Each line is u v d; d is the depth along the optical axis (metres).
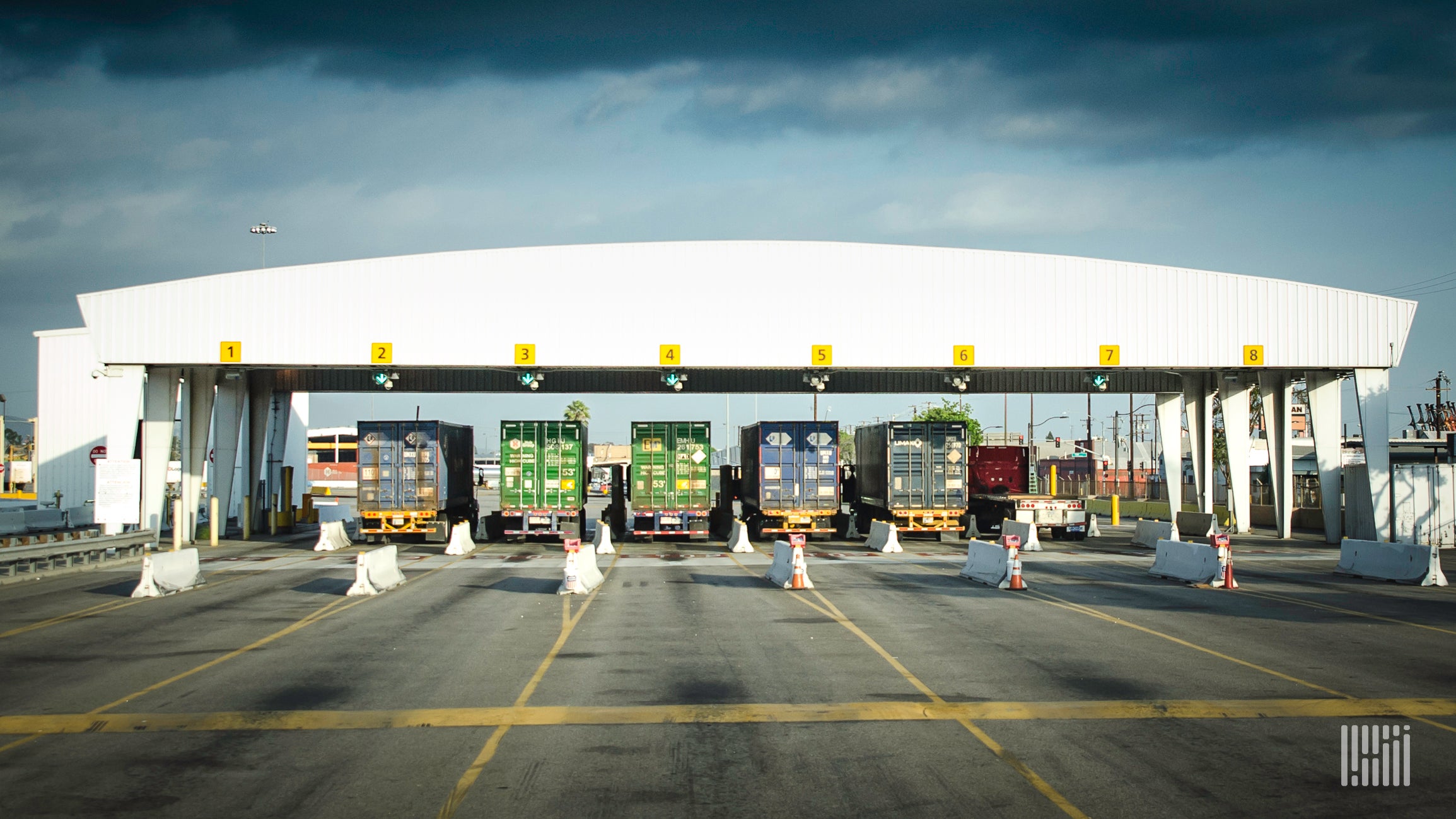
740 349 29.50
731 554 28.20
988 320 29.78
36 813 6.78
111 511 25.73
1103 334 29.88
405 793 7.20
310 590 19.58
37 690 10.52
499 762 7.94
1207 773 7.65
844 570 23.55
